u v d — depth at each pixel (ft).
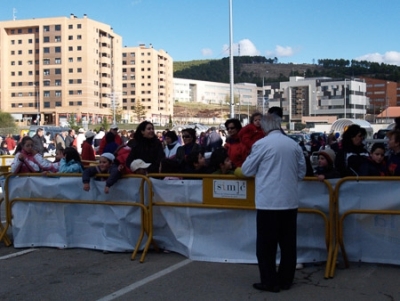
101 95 376.89
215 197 21.70
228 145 26.22
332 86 438.40
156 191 22.91
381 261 20.34
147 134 25.67
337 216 20.15
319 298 17.08
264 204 17.57
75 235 24.72
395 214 19.80
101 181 23.80
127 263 21.85
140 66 473.67
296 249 18.86
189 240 22.35
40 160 26.71
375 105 494.59
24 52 367.66
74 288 18.67
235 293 17.76
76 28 354.54
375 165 21.04
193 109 558.56
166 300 17.19
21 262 22.58
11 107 368.89
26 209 25.36
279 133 18.04
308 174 22.35
